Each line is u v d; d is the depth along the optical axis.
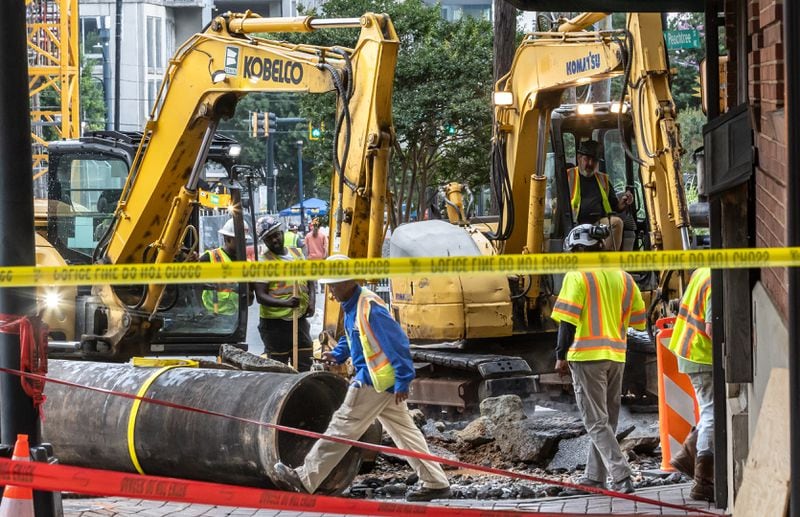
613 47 34.59
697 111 85.25
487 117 77.44
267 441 21.89
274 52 32.59
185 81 34.69
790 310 10.45
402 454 17.59
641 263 10.84
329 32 78.94
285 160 175.75
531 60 37.62
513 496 23.83
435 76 77.25
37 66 94.38
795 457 10.45
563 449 27.94
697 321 22.56
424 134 77.88
